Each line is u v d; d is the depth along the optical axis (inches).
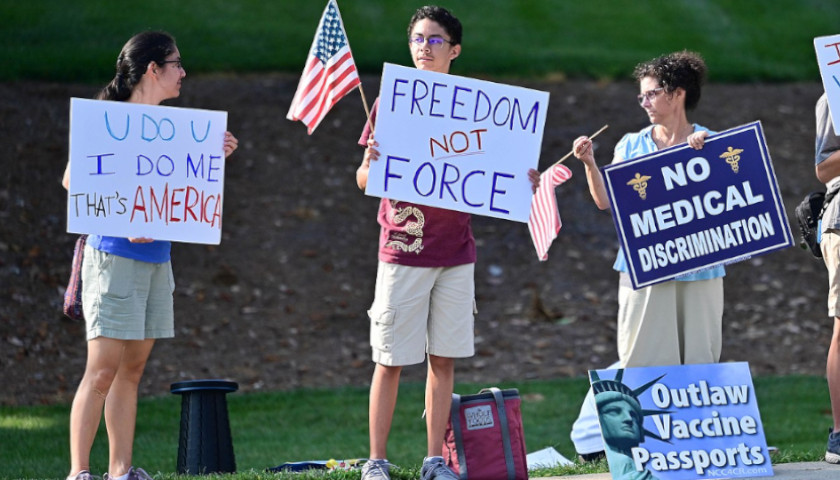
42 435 861.8
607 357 1123.3
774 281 1316.4
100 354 481.4
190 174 496.1
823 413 952.9
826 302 1274.6
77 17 1672.0
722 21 1964.8
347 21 1758.1
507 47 1737.2
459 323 500.4
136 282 486.6
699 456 506.0
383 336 495.8
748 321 1226.6
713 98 1667.1
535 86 1625.2
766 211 519.5
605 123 1540.4
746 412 516.7
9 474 740.7
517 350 1132.5
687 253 519.5
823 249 544.7
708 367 522.6
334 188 1411.2
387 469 497.0
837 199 533.3
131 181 489.7
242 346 1109.7
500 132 504.4
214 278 1216.8
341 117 1537.9
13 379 1002.1
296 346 1122.0
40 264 1175.0
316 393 1008.2
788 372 1109.1
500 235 1371.8
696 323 537.3
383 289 497.7
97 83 1496.1
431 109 503.8
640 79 547.8
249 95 1537.9
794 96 1715.1
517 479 507.8
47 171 1311.5
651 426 509.0
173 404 965.2
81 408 481.4
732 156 520.1
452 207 498.0
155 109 493.7
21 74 1486.2
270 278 1234.0
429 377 507.8
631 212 520.1
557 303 1237.1
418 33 512.7
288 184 1400.1
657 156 522.0
